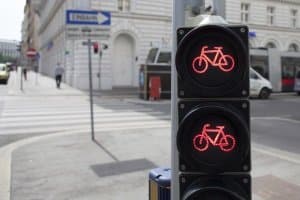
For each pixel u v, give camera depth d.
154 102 20.39
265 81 24.78
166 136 10.15
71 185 5.98
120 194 5.57
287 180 6.22
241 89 2.07
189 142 2.08
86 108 17.17
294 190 5.73
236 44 2.02
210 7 2.56
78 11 9.66
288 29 41.53
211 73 2.08
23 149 8.57
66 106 18.00
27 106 17.84
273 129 11.81
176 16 2.61
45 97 22.88
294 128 12.03
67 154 8.03
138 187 5.88
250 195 2.09
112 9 31.56
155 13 33.38
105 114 15.14
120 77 32.94
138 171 6.73
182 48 2.08
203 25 2.03
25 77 43.44
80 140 9.57
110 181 6.17
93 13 9.77
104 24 9.89
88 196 5.49
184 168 2.14
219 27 2.02
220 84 2.07
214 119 2.06
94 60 31.02
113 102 20.25
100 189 5.79
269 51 27.50
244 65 2.05
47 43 64.25
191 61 2.09
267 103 21.25
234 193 2.03
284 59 28.14
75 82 31.66
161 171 3.39
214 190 2.04
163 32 33.88
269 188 5.82
